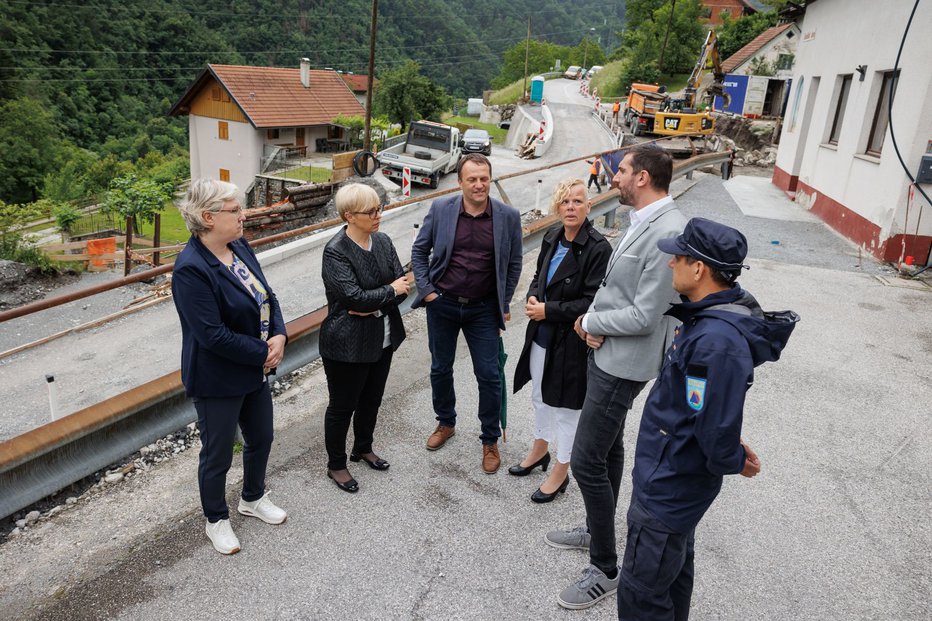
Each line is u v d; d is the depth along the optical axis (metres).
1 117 59.00
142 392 3.07
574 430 3.25
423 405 4.46
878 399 4.84
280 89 37.47
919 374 5.29
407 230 14.27
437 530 3.13
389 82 41.19
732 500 3.52
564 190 3.03
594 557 2.72
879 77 9.78
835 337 6.04
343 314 3.15
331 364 3.20
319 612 2.57
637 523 2.12
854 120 10.41
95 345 8.34
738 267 1.90
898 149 8.57
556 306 3.03
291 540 3.01
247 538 3.01
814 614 2.69
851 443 4.20
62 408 6.60
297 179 28.06
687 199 13.10
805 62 14.31
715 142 21.34
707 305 1.96
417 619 2.56
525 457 3.87
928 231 8.39
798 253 9.12
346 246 3.11
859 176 9.90
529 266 8.35
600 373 2.63
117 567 2.78
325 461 3.72
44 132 60.81
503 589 2.76
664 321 2.54
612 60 84.25
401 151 22.58
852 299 7.17
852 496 3.59
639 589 2.14
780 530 3.27
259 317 2.79
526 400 4.64
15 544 2.95
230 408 2.74
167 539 2.98
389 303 3.17
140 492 3.41
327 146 39.19
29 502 2.64
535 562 2.94
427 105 41.53
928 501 3.57
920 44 8.30
